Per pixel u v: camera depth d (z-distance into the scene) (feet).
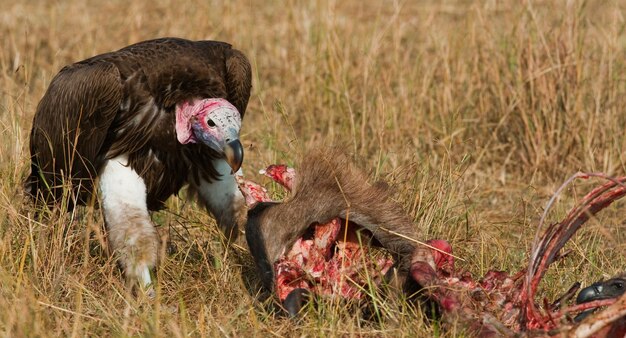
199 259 51.06
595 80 72.02
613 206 61.72
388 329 39.58
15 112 60.44
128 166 50.57
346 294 42.19
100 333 41.70
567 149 70.23
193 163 51.83
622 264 50.08
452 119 67.31
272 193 53.16
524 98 72.02
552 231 40.40
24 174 55.72
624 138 69.05
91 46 95.30
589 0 93.71
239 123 49.34
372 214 42.01
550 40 73.10
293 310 40.52
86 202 53.52
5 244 46.16
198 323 41.19
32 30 104.73
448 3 112.27
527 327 38.63
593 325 35.24
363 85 76.13
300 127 76.64
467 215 52.80
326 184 41.93
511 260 50.49
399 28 83.87
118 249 48.75
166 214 56.95
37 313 39.86
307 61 82.38
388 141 69.41
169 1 109.09
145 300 43.96
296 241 42.06
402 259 42.06
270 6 114.42
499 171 69.97
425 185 52.90
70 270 47.39
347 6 110.83
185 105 50.29
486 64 76.33
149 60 50.29
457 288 40.04
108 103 49.55
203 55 51.78
